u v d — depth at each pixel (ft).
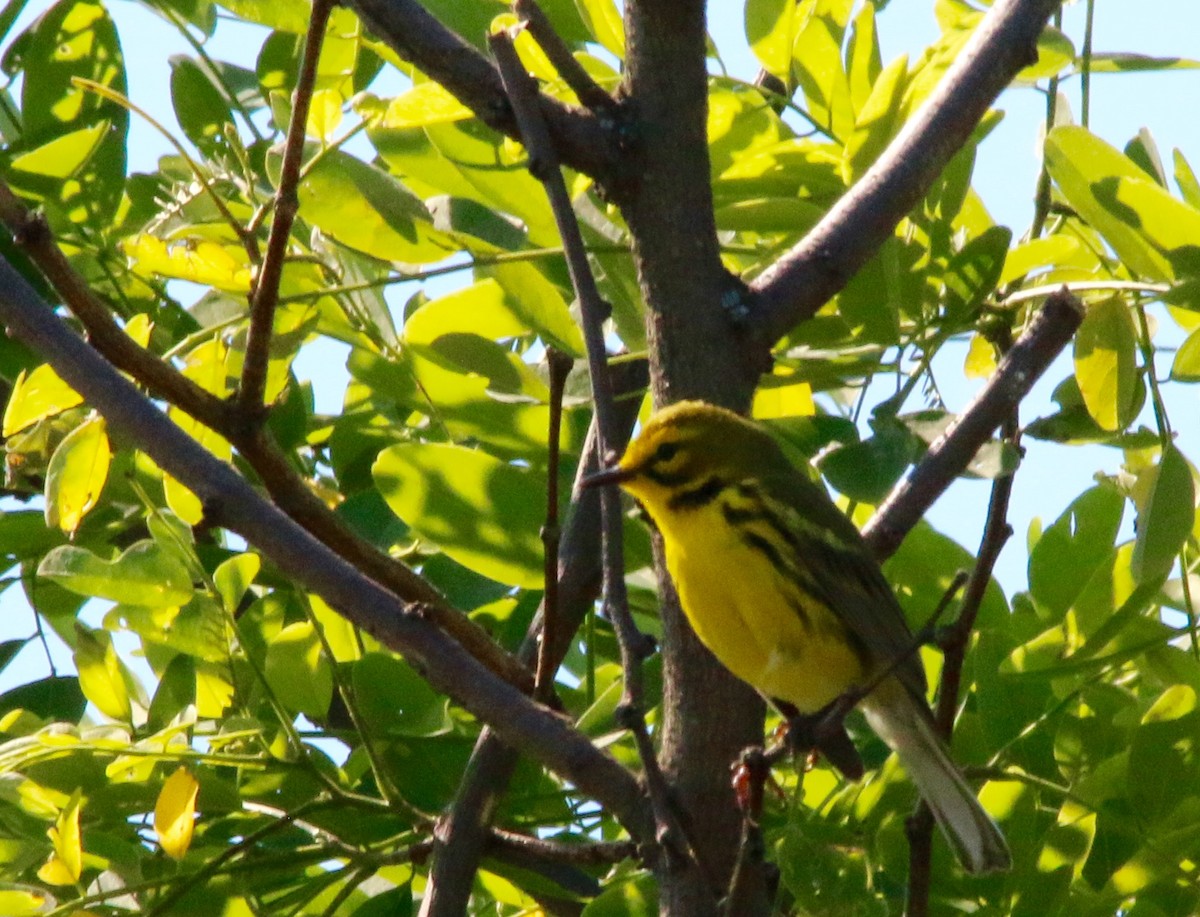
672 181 28.78
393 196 31.48
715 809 26.99
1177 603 37.52
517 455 36.78
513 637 39.22
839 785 35.73
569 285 36.83
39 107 39.47
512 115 28.40
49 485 28.81
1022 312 37.01
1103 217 31.22
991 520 28.60
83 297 27.30
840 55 35.12
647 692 35.50
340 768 34.24
